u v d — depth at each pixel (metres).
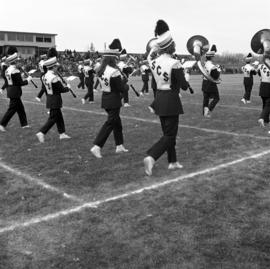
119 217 4.95
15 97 10.34
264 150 7.77
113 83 7.34
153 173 6.55
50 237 4.50
